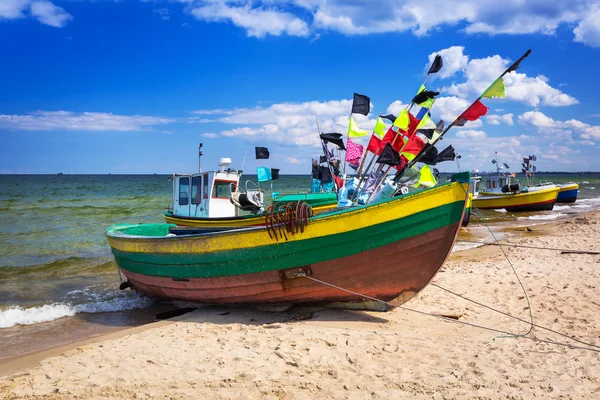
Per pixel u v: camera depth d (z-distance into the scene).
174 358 6.25
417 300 9.18
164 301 10.27
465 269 12.38
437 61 8.79
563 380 5.21
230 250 8.23
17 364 6.59
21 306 10.36
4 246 18.47
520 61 6.58
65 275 13.67
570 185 40.91
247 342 6.84
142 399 5.02
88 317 9.53
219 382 5.40
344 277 7.78
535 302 8.84
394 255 7.50
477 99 7.19
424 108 8.81
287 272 7.93
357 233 7.45
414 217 7.25
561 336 6.91
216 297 8.86
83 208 34.62
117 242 10.70
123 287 11.09
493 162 35.16
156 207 35.62
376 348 6.43
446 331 7.27
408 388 5.08
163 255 9.26
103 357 6.41
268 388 5.18
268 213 7.79
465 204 7.14
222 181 14.40
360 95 10.41
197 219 13.89
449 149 7.93
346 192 10.87
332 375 5.54
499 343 6.60
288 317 8.38
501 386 5.07
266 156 13.90
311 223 7.59
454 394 4.88
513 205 32.47
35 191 61.66
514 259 13.80
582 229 21.05
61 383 5.52
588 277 10.66
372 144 9.69
